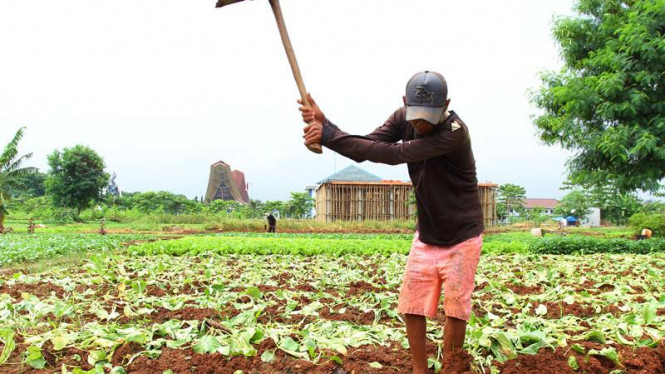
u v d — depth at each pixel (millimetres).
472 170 3354
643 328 4469
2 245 14953
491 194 35750
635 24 15016
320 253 13641
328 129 3115
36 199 55844
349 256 12859
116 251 14625
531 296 6402
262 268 10047
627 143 15234
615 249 14438
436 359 3818
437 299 3465
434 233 3395
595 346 3980
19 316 5051
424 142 3021
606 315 5086
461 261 3318
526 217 55562
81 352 3971
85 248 15281
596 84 15578
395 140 3438
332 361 3721
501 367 3658
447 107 3086
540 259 12164
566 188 52500
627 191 16375
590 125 16656
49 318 5020
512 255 13867
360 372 3586
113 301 5938
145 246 13719
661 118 14844
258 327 4375
